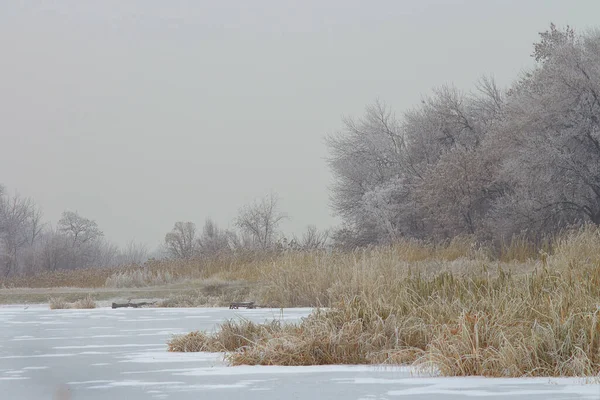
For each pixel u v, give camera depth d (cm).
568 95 7512
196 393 1895
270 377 2158
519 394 1783
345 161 11662
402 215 10275
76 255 18412
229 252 8581
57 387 2027
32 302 7069
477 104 11112
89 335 3584
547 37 9125
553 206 7419
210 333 3306
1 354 2822
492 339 2289
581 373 2066
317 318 2861
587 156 7481
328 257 5806
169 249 14525
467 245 6806
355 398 1772
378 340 2598
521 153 7569
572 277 3000
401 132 11675
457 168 8619
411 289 3200
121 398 1842
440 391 1856
